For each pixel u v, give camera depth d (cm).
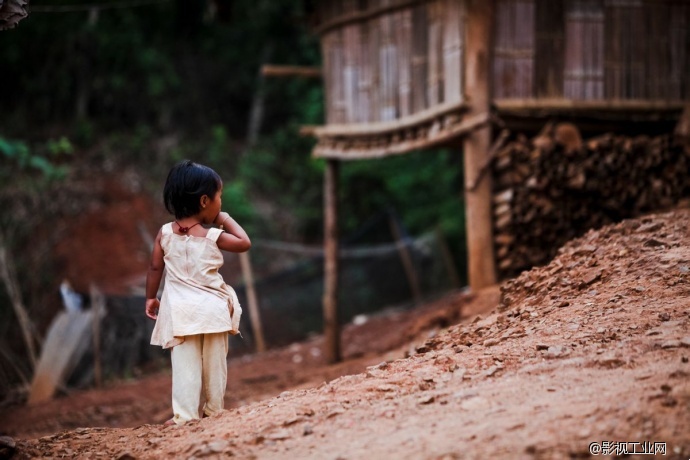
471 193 1650
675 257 956
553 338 798
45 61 4147
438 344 920
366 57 1984
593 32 1717
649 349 714
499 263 1644
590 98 1711
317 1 2148
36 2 3978
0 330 2514
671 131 1830
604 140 1670
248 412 736
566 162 1645
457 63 1684
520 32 1673
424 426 616
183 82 4406
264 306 2500
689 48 1784
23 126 3984
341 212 3862
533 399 636
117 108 4241
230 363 2281
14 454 716
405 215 3791
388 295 2753
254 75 4562
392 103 1900
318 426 650
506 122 1691
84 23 4094
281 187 4156
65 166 3694
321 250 2942
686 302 830
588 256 1056
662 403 578
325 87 2139
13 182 3434
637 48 1747
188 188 823
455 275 2795
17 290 2450
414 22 1828
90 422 1602
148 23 4341
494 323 930
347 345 2266
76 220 3378
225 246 827
